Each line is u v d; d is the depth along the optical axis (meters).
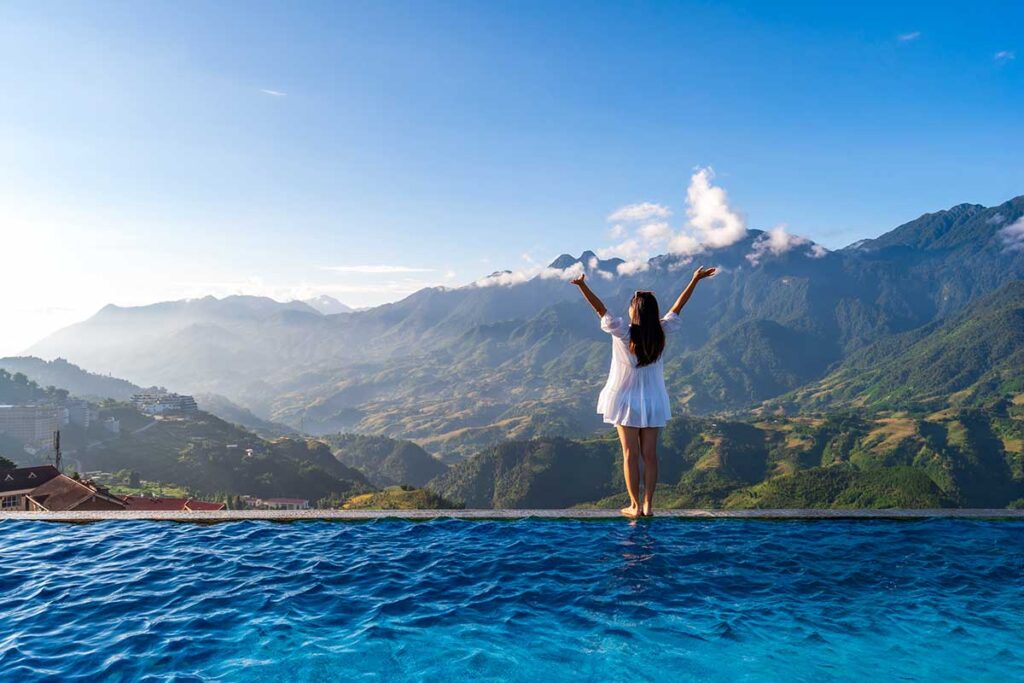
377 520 6.48
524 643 3.76
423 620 4.09
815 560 5.27
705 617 4.15
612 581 4.78
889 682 3.29
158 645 3.69
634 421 6.42
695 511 6.68
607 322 6.29
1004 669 3.44
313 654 3.58
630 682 3.28
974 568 5.09
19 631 3.90
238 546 5.70
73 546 5.70
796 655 3.61
